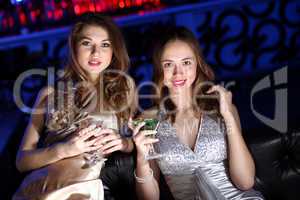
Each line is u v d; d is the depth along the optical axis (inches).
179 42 72.8
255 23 163.6
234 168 69.6
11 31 167.8
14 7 166.7
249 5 162.1
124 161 74.4
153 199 72.4
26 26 167.5
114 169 74.3
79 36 73.7
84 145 65.4
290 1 162.7
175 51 72.5
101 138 66.8
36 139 72.6
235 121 70.3
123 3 163.6
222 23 163.3
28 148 71.2
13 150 81.6
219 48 165.0
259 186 74.4
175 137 73.6
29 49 164.7
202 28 163.2
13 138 83.7
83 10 164.2
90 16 74.9
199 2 162.1
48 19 166.6
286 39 165.0
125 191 75.2
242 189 70.7
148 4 163.8
